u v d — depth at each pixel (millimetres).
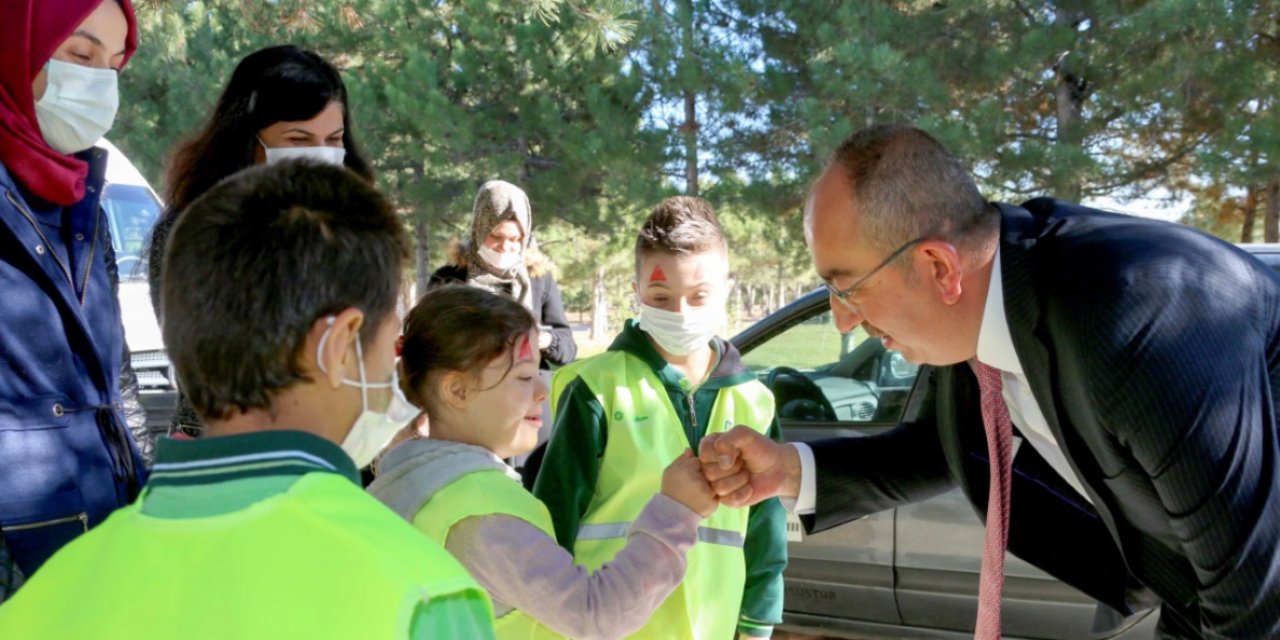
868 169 1788
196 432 2402
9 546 1886
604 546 2350
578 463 2352
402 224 1164
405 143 13625
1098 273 1597
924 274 1791
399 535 978
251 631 902
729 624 2398
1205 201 11719
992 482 1906
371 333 1099
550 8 6414
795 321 4512
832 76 9969
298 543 933
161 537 970
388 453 1974
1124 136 10062
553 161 13570
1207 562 1516
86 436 2018
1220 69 8703
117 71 2338
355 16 7246
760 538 2592
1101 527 2059
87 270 2148
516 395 1940
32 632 971
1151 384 1488
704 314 2463
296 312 1028
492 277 4031
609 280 32125
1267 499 1475
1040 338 1688
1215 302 1541
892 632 4105
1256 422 1490
